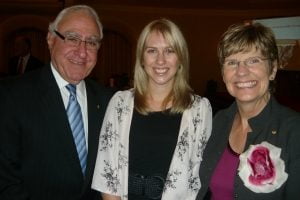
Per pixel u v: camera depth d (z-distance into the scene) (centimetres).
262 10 1097
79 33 186
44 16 1002
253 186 146
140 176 186
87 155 192
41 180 180
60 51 187
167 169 185
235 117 178
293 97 877
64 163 182
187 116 192
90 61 193
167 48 189
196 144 191
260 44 150
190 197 186
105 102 210
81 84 206
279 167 143
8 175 175
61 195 184
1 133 177
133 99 199
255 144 155
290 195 142
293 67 835
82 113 200
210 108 200
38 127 180
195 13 1090
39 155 180
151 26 191
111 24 1038
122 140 191
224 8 1085
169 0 980
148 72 194
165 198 181
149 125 192
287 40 841
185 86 198
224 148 170
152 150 187
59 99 188
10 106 179
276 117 156
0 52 995
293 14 1072
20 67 639
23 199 174
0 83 187
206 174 172
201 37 1107
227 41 157
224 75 162
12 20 988
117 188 189
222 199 164
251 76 153
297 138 144
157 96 197
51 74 192
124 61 1135
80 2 958
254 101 159
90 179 192
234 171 160
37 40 1063
